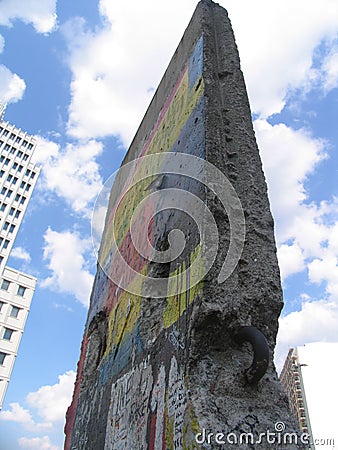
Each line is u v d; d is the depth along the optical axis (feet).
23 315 123.44
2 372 113.80
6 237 140.56
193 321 7.61
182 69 13.73
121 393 10.75
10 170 153.99
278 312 8.17
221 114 10.78
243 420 6.70
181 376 7.56
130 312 12.30
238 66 11.92
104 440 10.90
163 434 7.61
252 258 8.57
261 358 7.00
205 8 13.51
